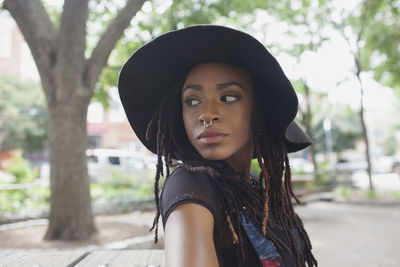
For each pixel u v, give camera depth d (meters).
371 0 10.46
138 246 4.09
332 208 10.11
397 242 5.81
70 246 4.59
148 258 1.24
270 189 0.93
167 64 0.91
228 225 0.75
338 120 31.02
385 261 4.76
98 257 1.26
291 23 11.63
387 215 8.73
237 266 0.76
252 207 0.81
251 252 0.77
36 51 5.14
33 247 4.57
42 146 21.56
